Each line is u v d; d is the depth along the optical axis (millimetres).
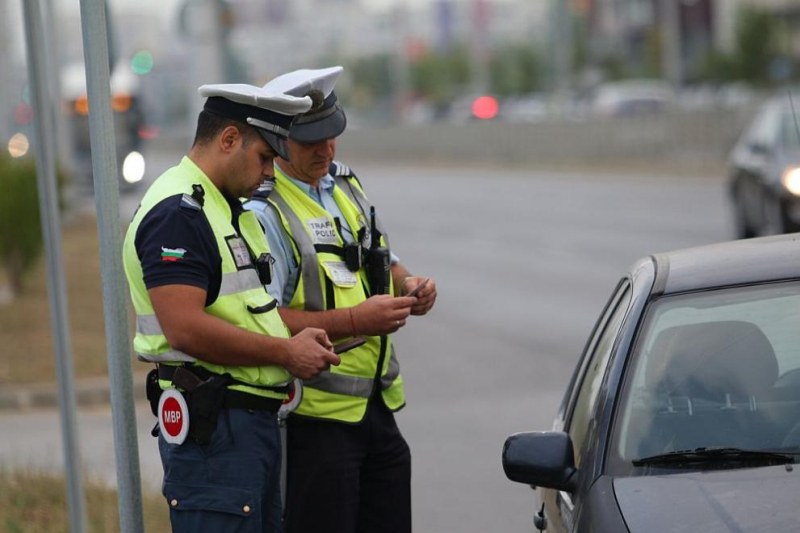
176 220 9953
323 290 11938
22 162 41656
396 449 12484
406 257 51250
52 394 27219
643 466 9656
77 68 99188
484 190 87688
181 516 10133
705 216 57469
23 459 20844
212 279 10070
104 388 27297
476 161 129375
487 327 33969
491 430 23250
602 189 79688
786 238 11812
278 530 10703
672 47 137500
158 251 9898
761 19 155875
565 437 10117
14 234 40531
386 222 68625
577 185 84875
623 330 10797
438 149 139875
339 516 12086
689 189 73750
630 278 11758
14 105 92312
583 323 33594
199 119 10422
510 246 52656
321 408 11969
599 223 58875
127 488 10766
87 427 24812
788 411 9875
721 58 159750
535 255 48844
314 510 12055
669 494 9172
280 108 10320
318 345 10164
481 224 63594
